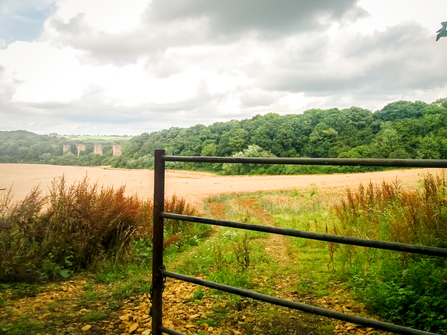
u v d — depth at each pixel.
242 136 74.94
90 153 101.44
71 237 5.58
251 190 28.14
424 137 57.97
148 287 4.64
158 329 2.46
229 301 4.16
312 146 71.19
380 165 1.64
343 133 71.88
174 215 2.35
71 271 5.30
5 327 3.25
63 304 4.02
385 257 4.77
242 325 3.54
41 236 5.52
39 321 3.48
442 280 3.66
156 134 96.44
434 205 5.54
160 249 2.44
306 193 22.23
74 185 6.29
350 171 53.88
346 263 5.27
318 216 11.09
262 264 5.90
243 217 12.82
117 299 4.24
